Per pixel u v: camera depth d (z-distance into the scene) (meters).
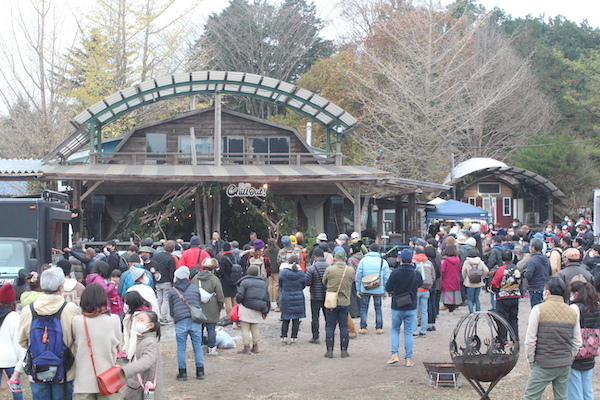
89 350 5.21
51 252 13.26
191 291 8.32
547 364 5.80
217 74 21.89
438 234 17.44
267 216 21.77
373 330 11.86
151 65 33.22
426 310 11.06
